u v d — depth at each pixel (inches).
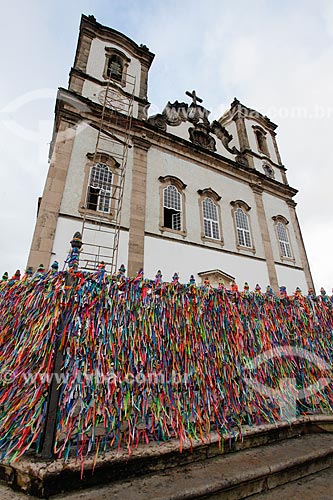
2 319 121.6
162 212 474.9
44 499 85.2
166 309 139.6
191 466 111.0
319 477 118.6
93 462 95.8
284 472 114.3
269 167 761.0
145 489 91.7
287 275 604.4
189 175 558.3
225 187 607.5
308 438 149.4
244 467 109.7
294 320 184.5
